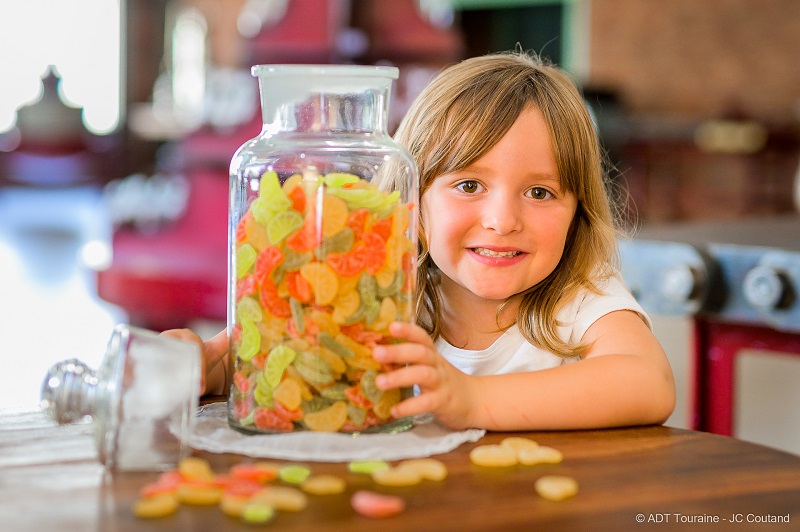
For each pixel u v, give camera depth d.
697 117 7.48
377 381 0.76
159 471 0.70
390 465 0.72
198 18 9.61
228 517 0.60
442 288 1.10
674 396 0.91
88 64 10.31
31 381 3.30
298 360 0.75
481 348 1.08
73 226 7.41
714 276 1.49
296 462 0.72
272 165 0.77
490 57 1.10
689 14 7.51
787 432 2.02
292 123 0.80
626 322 1.00
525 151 0.97
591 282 1.05
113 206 3.16
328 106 0.80
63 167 8.74
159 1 10.02
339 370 0.76
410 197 0.81
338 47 2.59
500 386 0.84
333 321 0.75
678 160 7.02
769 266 1.42
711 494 0.68
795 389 2.13
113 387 0.69
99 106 10.25
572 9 7.91
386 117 0.83
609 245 1.08
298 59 2.64
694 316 1.58
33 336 4.02
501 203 0.97
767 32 7.22
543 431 0.85
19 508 0.62
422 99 1.06
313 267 0.74
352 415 0.77
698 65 7.50
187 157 2.80
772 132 7.07
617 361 0.89
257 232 0.76
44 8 10.78
